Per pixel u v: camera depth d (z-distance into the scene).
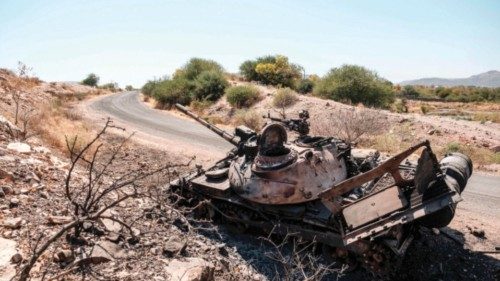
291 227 6.84
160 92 35.19
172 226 6.89
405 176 7.35
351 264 6.45
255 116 23.14
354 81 29.23
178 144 16.97
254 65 39.97
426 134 19.44
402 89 81.88
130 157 12.69
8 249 4.30
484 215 9.16
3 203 5.35
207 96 32.19
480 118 32.72
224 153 15.65
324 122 18.47
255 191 6.88
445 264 6.72
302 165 6.74
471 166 8.14
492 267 6.66
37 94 27.22
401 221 5.42
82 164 10.12
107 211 6.09
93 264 4.63
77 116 20.33
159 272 4.87
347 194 6.90
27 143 8.95
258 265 6.40
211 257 6.09
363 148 16.31
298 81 38.34
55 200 5.95
